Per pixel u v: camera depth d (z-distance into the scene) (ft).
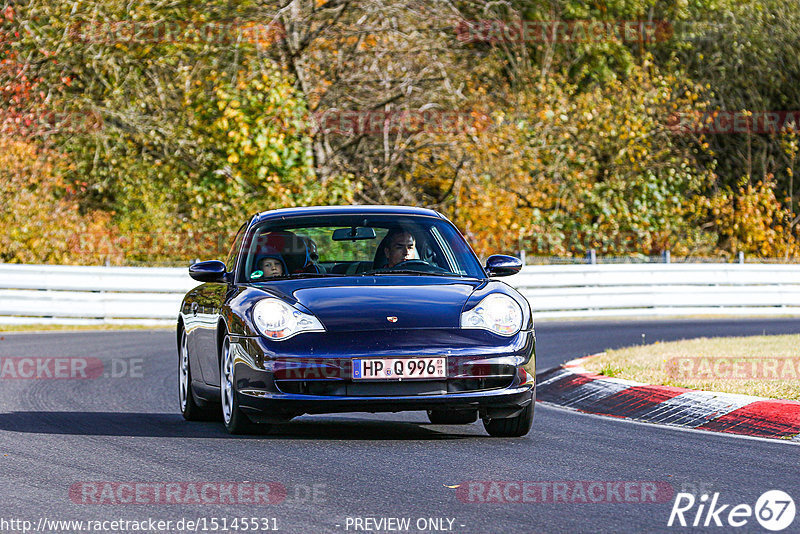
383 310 88.02
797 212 413.18
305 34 286.87
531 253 323.98
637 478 72.90
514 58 403.34
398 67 296.30
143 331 223.10
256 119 267.59
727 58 418.31
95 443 89.51
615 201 330.95
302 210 104.27
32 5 287.28
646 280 269.23
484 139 294.05
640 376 123.13
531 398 89.61
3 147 271.28
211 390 99.60
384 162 303.68
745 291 276.62
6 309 230.27
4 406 115.85
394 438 92.07
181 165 302.25
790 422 95.14
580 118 337.52
